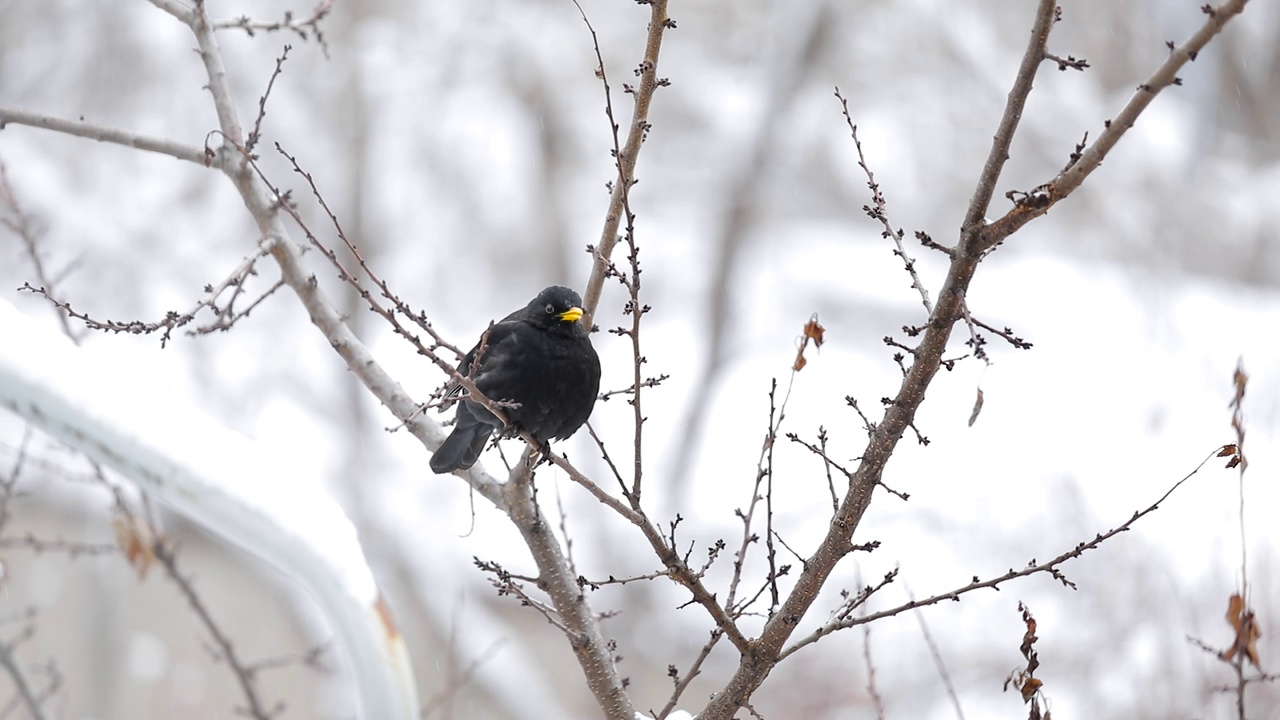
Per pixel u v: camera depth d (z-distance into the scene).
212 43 5.64
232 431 2.92
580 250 20.47
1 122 5.43
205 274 18.59
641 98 4.90
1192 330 18.53
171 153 5.45
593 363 6.15
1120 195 20.28
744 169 20.38
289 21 5.71
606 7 20.56
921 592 15.38
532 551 5.25
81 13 18.95
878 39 20.25
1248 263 20.44
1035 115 20.61
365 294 4.55
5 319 2.87
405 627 15.45
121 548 3.28
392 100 19.20
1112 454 16.17
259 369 17.86
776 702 15.02
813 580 4.50
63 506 3.30
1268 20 22.19
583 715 16.81
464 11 19.77
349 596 2.79
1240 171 21.84
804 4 20.22
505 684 15.30
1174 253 20.08
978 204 4.08
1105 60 22.25
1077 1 21.58
